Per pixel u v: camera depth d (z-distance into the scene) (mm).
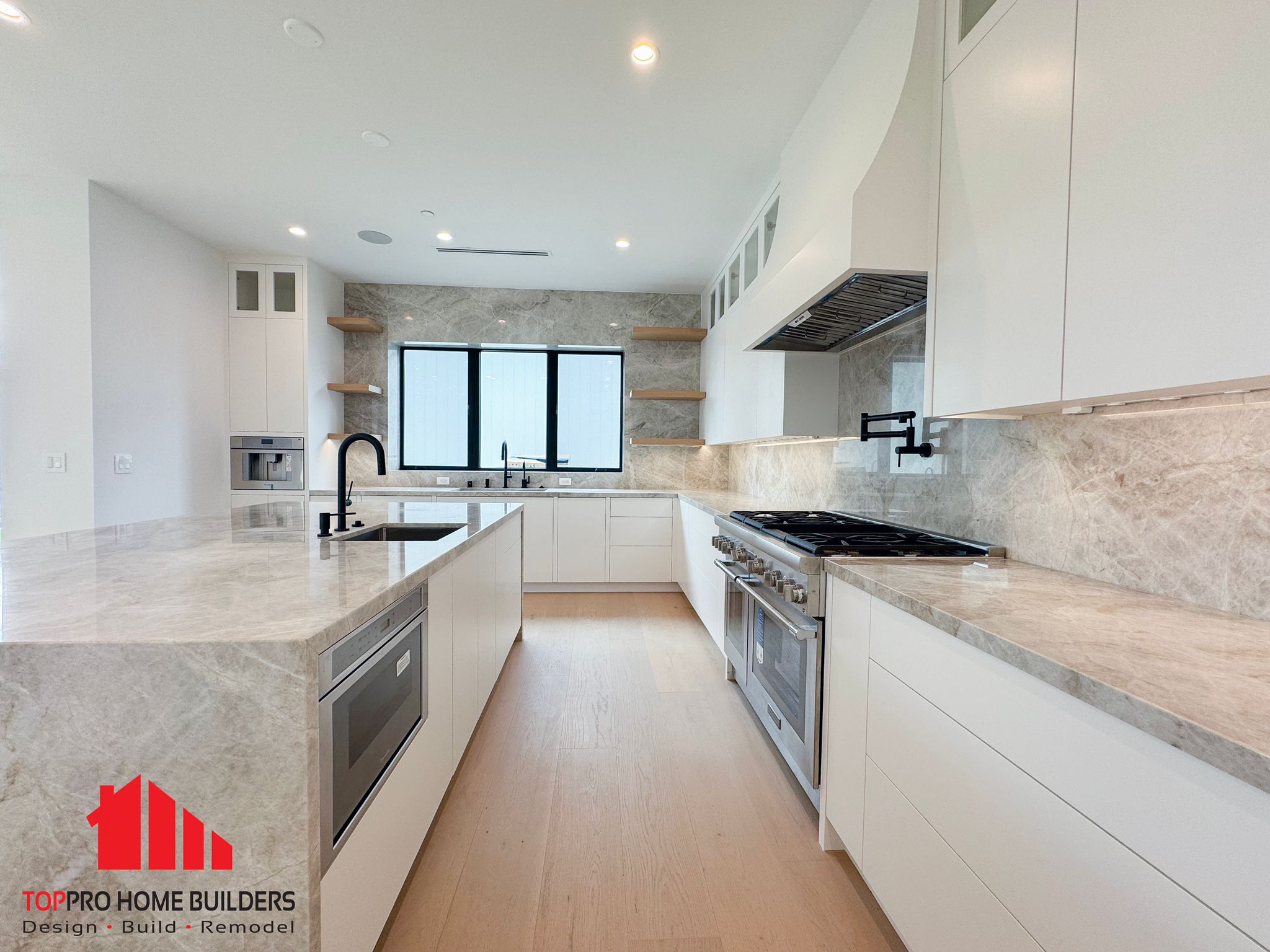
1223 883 550
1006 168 1186
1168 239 819
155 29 1860
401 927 1299
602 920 1327
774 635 2000
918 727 1104
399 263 4195
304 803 792
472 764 1998
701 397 4609
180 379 3643
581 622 3740
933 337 1461
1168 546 1112
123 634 801
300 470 4152
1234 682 674
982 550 1603
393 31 1851
